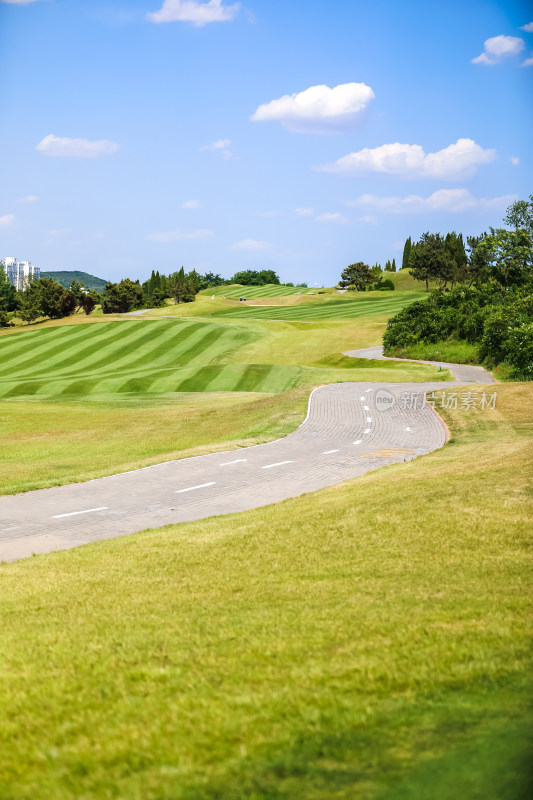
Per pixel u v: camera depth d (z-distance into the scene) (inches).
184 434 1013.2
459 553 364.8
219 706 199.5
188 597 322.3
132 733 185.8
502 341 1934.1
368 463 775.1
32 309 5211.6
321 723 185.6
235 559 390.9
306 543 411.8
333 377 1769.2
